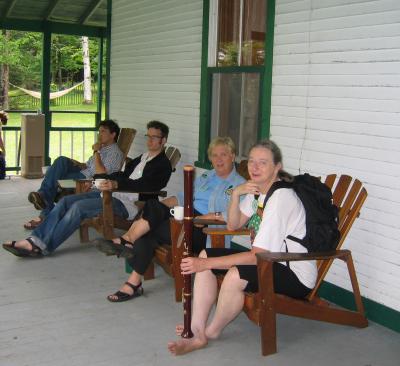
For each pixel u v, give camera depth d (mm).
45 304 4070
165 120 6465
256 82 5004
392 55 3691
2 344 3430
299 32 4383
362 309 3734
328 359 3332
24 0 8305
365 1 3848
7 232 5930
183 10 6008
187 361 3266
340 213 3758
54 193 6098
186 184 3389
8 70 19594
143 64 6898
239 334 3639
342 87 4051
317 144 4285
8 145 10656
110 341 3506
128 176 5645
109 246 4070
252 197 3727
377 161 3832
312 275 3381
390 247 3777
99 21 9070
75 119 13133
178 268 4086
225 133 5457
